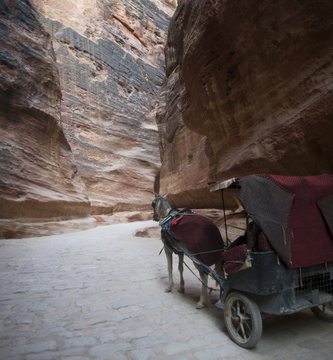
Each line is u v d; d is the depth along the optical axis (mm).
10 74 16516
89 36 41562
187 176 16078
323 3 4113
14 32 18188
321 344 3160
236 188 4043
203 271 4391
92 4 44938
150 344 3283
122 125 39969
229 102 6770
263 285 2916
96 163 34438
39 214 16453
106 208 30969
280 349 3094
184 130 16938
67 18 40500
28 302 4742
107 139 37375
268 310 3023
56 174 19328
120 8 49688
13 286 5664
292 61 4980
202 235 4152
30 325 3826
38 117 18062
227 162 7316
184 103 8836
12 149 15570
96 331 3635
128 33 50250
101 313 4254
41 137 18625
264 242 3104
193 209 17891
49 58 20516
